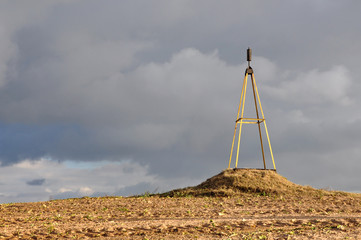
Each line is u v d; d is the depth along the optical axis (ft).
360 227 36.11
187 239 32.17
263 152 78.74
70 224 39.91
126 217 44.47
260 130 78.54
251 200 59.41
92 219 43.11
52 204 55.36
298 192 66.90
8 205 55.11
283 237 31.63
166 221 40.88
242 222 40.19
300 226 37.86
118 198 63.36
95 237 34.12
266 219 41.78
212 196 65.46
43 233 35.65
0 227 38.50
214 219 42.04
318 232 33.50
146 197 65.41
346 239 30.27
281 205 54.19
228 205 54.03
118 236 34.22
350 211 49.08
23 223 41.04
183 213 46.62
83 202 56.95
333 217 42.78
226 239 31.60
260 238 31.48
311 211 48.29
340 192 69.36
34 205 54.44
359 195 68.49
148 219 42.80
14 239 33.47
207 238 32.45
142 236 33.96
